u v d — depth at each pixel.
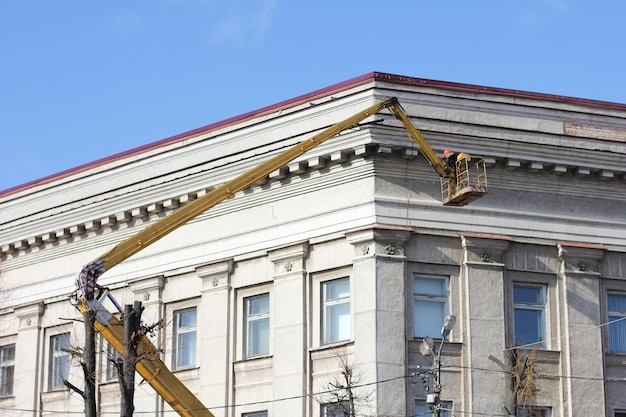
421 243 46.59
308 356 46.97
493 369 46.19
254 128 50.09
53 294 55.78
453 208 47.12
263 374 48.22
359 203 46.56
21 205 58.06
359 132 46.00
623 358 48.34
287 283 47.88
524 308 47.69
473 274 46.84
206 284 50.38
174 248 51.75
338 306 47.03
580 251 48.38
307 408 46.50
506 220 47.62
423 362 45.66
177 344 51.31
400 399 44.88
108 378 53.16
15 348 57.09
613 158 48.91
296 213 48.28
